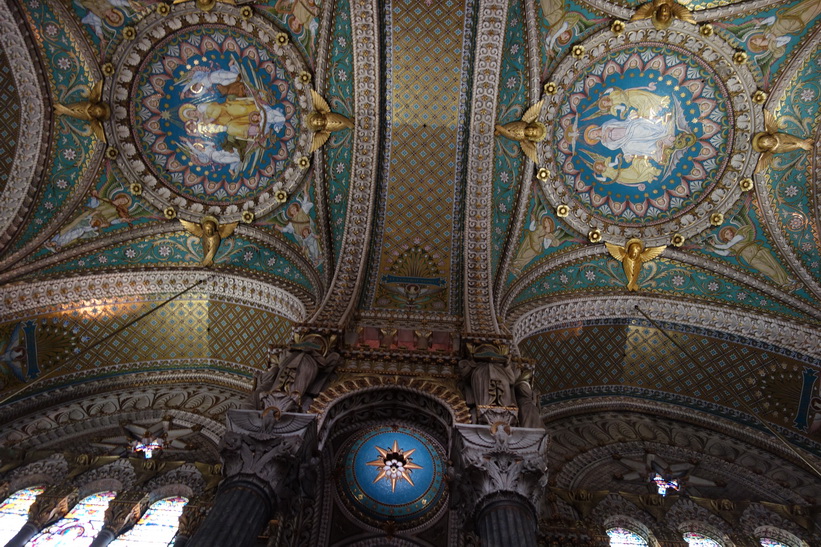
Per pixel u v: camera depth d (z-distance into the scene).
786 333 10.66
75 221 11.45
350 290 10.33
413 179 11.54
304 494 7.36
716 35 10.78
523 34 10.89
